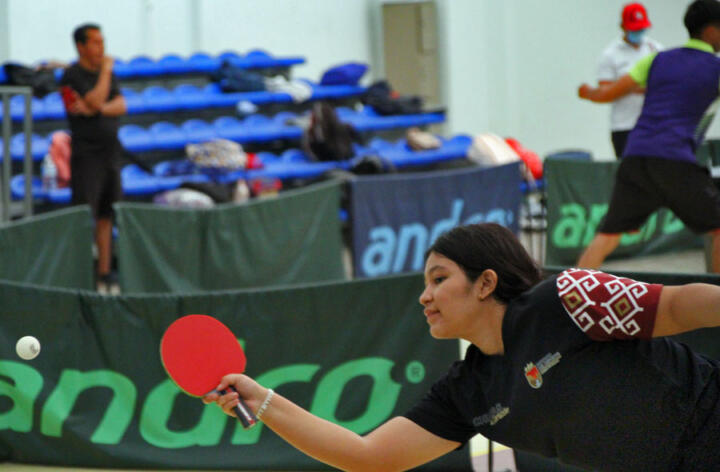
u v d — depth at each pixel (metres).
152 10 27.86
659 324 4.36
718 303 4.20
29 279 13.80
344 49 30.81
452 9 31.22
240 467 9.88
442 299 4.72
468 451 9.52
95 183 18.89
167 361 4.93
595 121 32.56
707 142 20.94
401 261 17.98
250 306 9.80
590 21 32.22
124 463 9.97
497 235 4.73
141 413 9.98
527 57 32.28
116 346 9.98
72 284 14.62
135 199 23.84
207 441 9.93
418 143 26.66
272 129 25.69
